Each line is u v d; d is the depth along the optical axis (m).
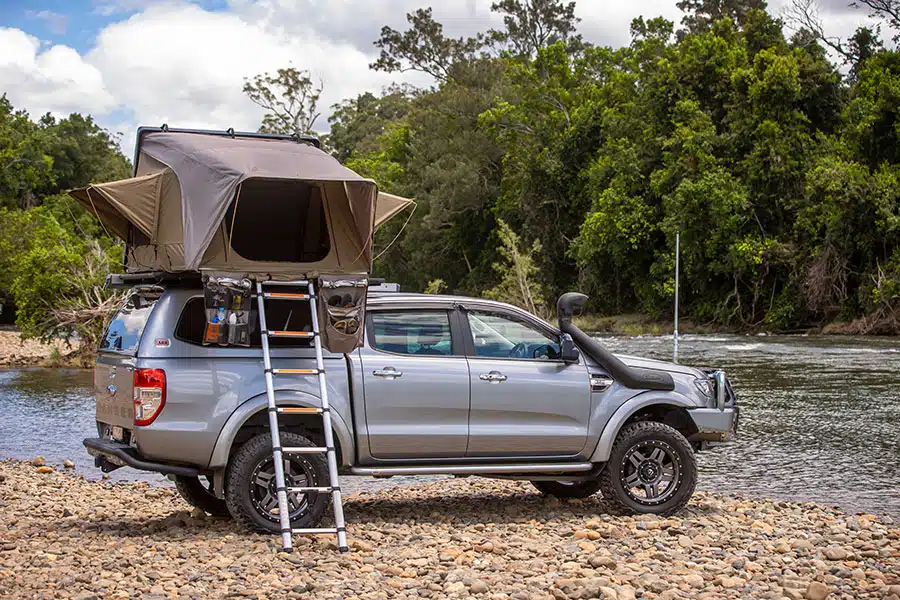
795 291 48.44
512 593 5.77
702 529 8.00
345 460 7.82
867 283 45.16
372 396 7.89
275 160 7.45
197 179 7.36
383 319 8.18
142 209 7.74
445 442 8.09
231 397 7.38
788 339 41.75
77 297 29.69
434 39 78.94
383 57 80.31
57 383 24.33
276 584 5.95
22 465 12.88
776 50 55.81
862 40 59.97
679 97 55.50
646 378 8.65
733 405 9.06
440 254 73.94
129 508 9.55
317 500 7.50
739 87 52.72
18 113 85.19
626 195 55.81
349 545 7.18
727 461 12.68
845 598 5.82
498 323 8.53
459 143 69.94
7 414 18.45
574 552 6.98
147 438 7.20
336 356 7.88
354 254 7.69
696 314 53.62
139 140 8.45
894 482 11.20
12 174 79.69
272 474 7.47
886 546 7.51
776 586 6.12
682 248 50.91
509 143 67.38
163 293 7.50
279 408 7.38
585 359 8.62
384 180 81.75
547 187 64.56
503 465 8.27
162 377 7.23
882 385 22.19
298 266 7.54
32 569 6.33
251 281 7.49
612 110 61.16
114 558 6.70
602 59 68.44
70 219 75.56
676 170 51.81
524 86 66.69
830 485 11.02
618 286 58.53
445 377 8.09
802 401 19.31
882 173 45.00
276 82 85.81
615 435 8.52
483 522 8.44
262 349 7.53
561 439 8.38
